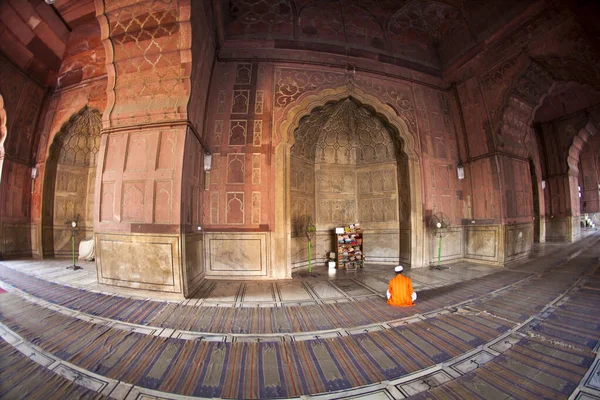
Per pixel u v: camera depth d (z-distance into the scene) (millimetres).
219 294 3895
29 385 1831
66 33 6352
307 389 1795
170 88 4059
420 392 1743
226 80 5270
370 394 1735
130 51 4117
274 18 5594
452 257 6254
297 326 2793
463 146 6477
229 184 4930
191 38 3928
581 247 7793
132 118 4055
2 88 5926
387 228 6395
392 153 6402
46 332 2627
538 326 2682
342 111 6324
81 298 3598
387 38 6246
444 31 6496
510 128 6191
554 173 10039
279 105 5219
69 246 6910
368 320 2928
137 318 2994
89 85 6438
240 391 1779
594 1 4219
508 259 5809
